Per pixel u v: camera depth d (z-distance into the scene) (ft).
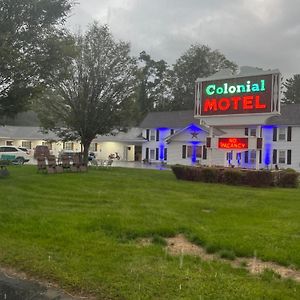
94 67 95.25
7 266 20.10
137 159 206.80
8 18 55.77
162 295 16.10
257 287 17.08
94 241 24.49
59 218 30.78
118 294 16.31
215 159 119.96
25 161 131.54
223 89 76.18
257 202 44.78
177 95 273.33
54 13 58.29
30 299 16.30
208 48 270.26
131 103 98.99
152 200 42.55
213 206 39.83
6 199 39.91
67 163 82.33
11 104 60.18
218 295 16.06
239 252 22.94
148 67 283.18
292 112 155.12
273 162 155.43
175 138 162.91
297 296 16.39
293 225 31.07
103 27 104.53
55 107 96.89
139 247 23.52
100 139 205.98
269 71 70.54
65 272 18.71
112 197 43.55
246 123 74.02
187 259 21.40
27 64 55.88
